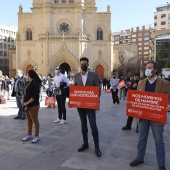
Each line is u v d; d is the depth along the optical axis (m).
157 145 5.32
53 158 5.97
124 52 78.56
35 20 57.12
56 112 13.12
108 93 29.86
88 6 57.38
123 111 13.87
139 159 5.64
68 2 57.22
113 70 59.22
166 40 52.56
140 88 5.61
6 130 8.70
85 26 57.59
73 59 54.94
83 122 6.54
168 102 5.34
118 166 5.55
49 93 17.39
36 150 6.55
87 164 5.63
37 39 56.97
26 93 7.25
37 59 57.09
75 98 6.33
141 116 5.46
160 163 5.26
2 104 16.62
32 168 5.36
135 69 68.31
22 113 10.80
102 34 58.00
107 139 7.77
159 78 5.46
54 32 56.91
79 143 7.22
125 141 7.55
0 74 19.88
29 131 7.54
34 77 7.25
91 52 57.84
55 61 55.25
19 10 57.44
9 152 6.37
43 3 56.22
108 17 57.53
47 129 8.95
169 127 9.77
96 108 6.11
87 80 6.36
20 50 57.78
